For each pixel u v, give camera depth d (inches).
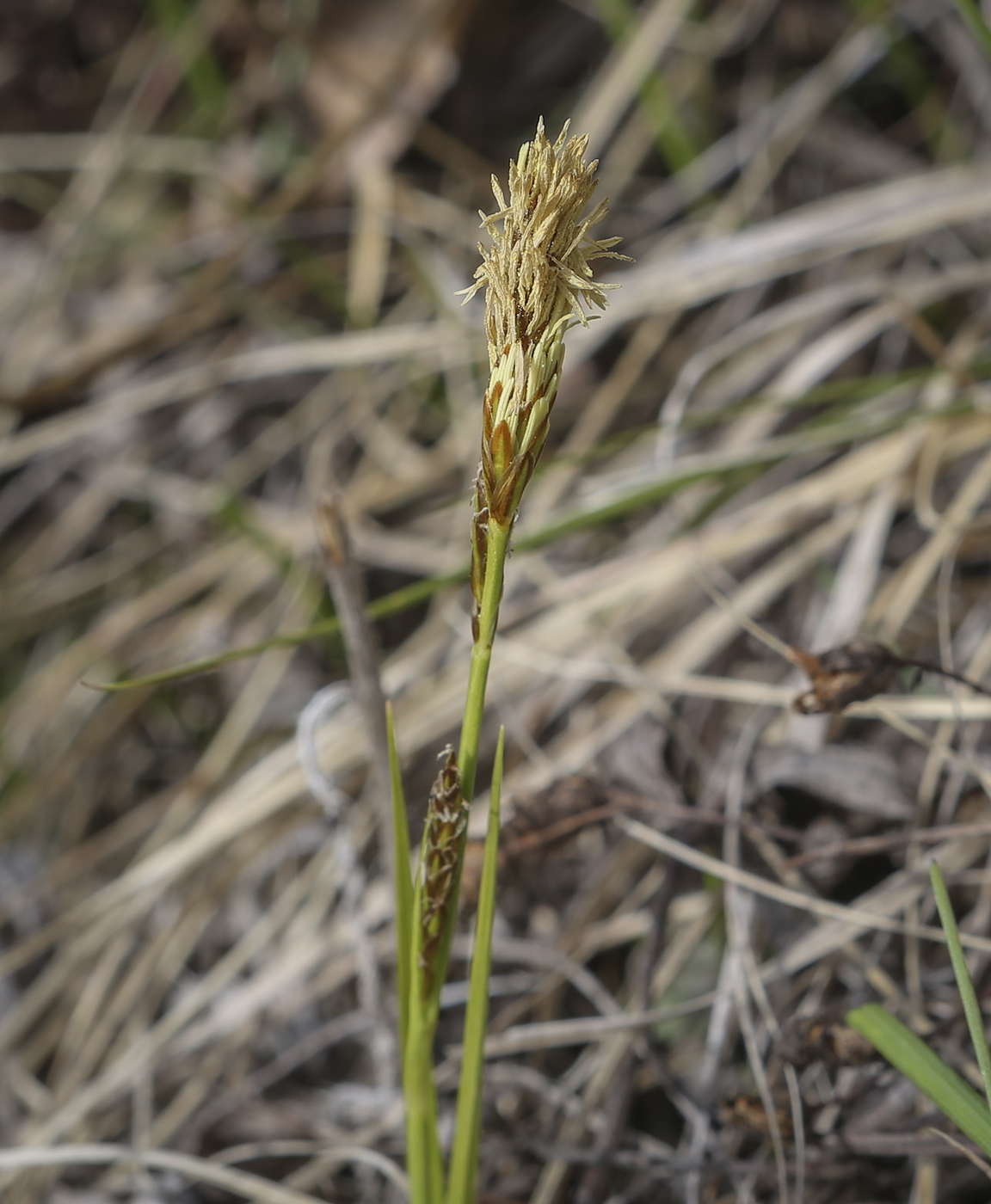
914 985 8.9
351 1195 10.1
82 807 14.4
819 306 13.4
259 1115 10.4
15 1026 11.7
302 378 16.8
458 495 15.1
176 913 12.1
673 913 10.5
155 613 15.1
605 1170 8.9
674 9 16.7
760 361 14.7
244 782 12.2
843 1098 8.5
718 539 12.5
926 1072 7.7
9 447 15.7
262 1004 11.0
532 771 12.0
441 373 16.5
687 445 14.4
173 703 15.0
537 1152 9.3
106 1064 11.6
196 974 12.5
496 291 6.8
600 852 11.6
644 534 13.8
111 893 11.9
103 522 16.8
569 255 6.8
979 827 8.7
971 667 10.5
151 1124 10.8
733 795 9.9
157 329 17.0
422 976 7.2
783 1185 8.3
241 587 15.0
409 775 12.3
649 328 15.4
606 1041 9.8
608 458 14.8
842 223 13.9
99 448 16.9
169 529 16.3
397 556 14.6
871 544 11.7
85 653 15.0
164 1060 11.2
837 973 9.5
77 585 16.1
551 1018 10.4
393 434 15.8
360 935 9.9
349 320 16.7
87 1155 9.5
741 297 15.5
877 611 11.5
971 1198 8.8
